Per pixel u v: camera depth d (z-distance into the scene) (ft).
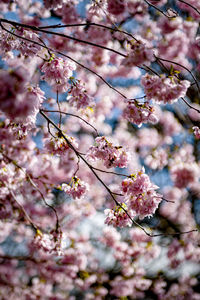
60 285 17.60
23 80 5.97
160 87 8.76
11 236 15.97
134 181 9.81
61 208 19.44
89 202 21.02
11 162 11.14
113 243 20.70
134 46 8.24
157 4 21.08
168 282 21.34
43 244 10.04
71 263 17.51
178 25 19.21
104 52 21.47
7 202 10.82
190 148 22.52
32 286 16.10
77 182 10.98
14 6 20.43
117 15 15.11
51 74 9.82
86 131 22.16
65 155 10.89
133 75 23.53
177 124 23.12
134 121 10.37
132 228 20.98
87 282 19.07
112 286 20.25
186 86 8.84
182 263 20.61
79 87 10.50
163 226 21.40
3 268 14.76
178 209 21.66
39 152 15.58
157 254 21.07
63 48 21.06
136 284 20.68
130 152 10.39
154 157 22.44
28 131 10.73
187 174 21.43
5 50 11.27
